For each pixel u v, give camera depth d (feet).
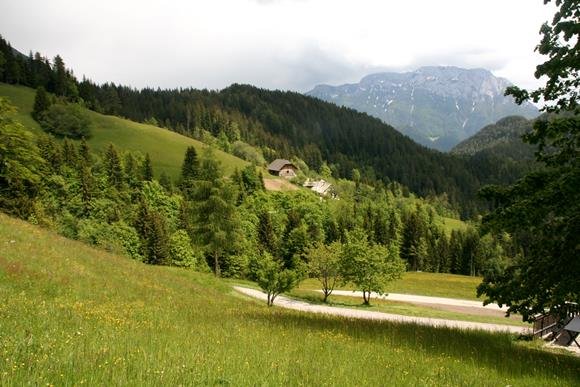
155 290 73.46
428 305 190.08
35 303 38.34
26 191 225.56
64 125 481.05
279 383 22.08
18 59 592.19
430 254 407.23
